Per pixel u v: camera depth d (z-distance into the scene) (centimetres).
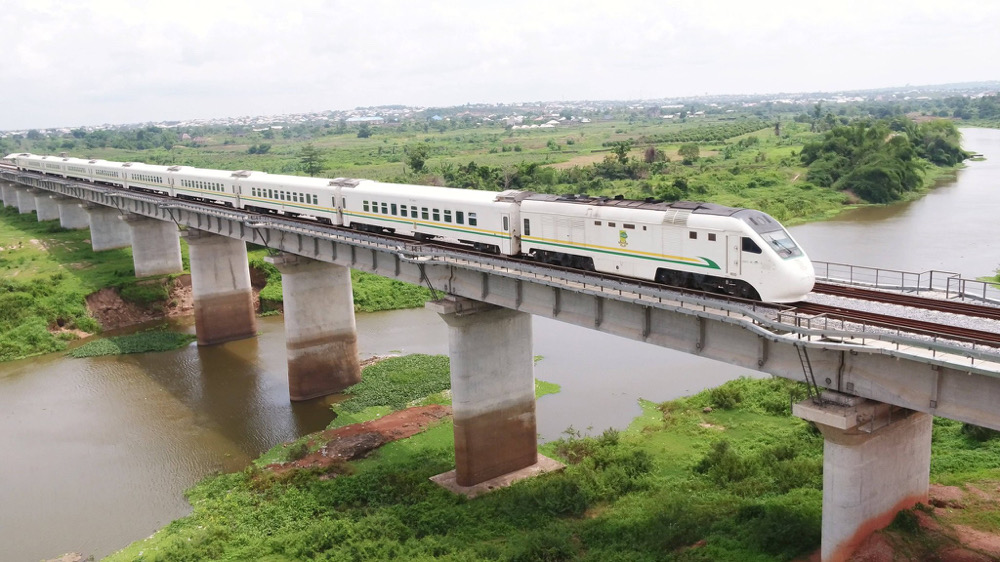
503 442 4362
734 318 2727
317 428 5281
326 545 3566
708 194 12925
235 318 7475
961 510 2986
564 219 3850
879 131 14588
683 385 5556
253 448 4994
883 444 2678
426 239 4856
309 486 4247
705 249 3186
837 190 13312
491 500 3991
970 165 17762
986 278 7194
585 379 5784
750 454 4156
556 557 3256
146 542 3841
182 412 5700
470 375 4209
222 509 4062
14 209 14138
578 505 3791
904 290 3212
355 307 8219
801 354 2666
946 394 2345
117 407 5853
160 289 8731
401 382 5941
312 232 5153
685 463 4159
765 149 18375
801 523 3105
